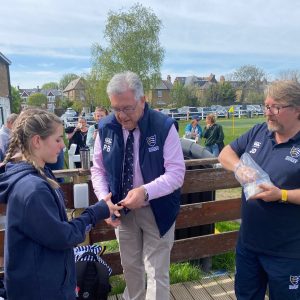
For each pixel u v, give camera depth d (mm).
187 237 3488
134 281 2564
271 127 1883
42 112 1585
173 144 2195
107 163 2293
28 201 1432
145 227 2338
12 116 4105
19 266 1516
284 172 1860
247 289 2174
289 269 1929
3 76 26047
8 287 1552
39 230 1449
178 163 2195
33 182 1467
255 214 1987
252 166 1922
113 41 32688
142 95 2111
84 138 7238
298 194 1788
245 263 2137
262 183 1817
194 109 38000
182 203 3400
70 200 2809
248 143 2127
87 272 2506
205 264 3453
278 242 1937
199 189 3166
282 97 1797
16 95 38781
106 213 1815
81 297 2457
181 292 3074
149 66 32969
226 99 56062
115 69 32375
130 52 32375
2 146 3812
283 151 1895
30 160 1549
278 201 1888
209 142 9422
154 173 2207
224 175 3229
